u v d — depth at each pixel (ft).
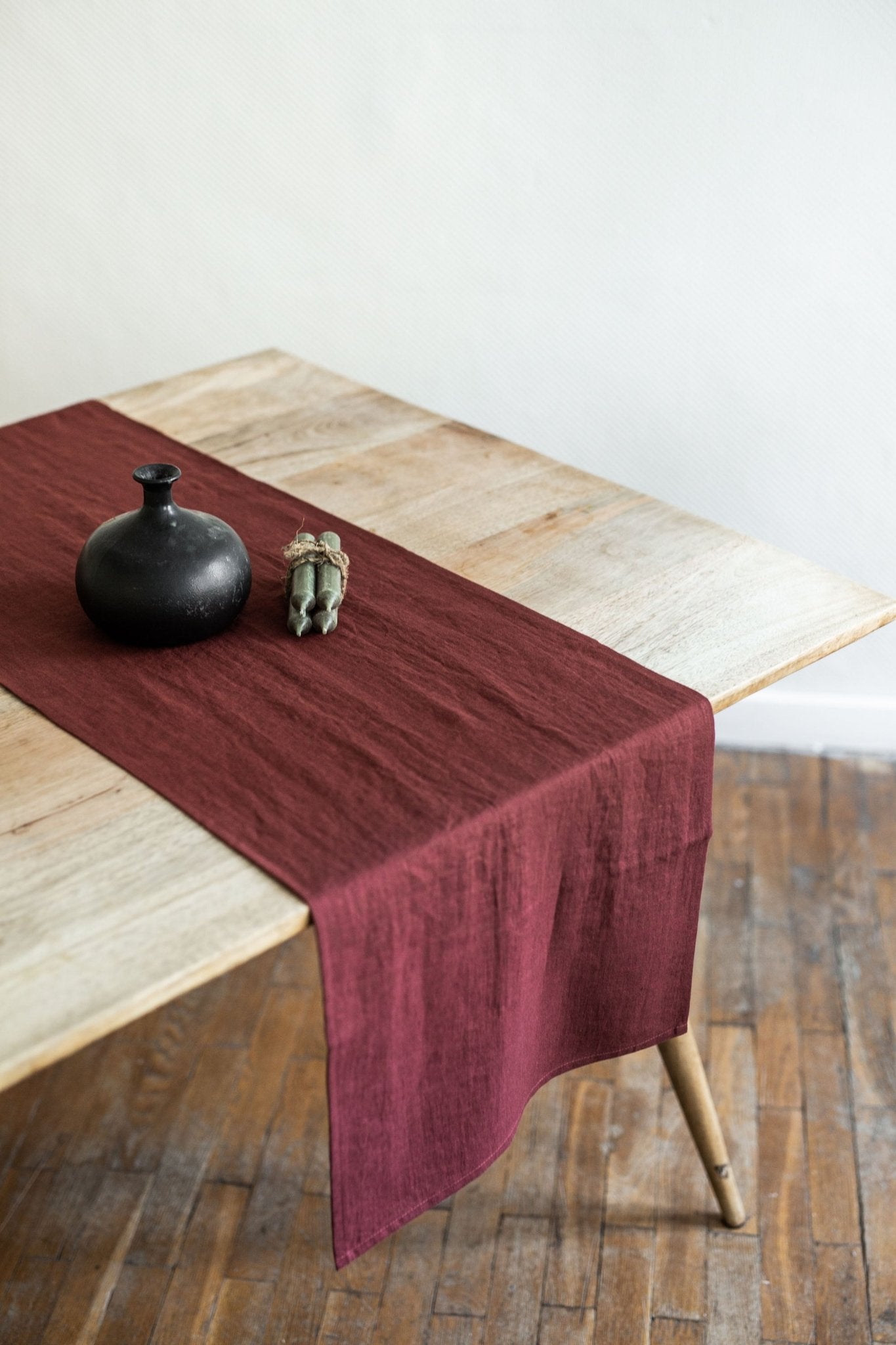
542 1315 5.66
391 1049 4.10
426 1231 6.03
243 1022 7.09
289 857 3.80
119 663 4.69
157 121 8.19
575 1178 6.29
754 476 8.63
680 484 8.80
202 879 3.74
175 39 7.91
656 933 4.92
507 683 4.61
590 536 5.59
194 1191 6.21
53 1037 3.22
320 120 8.04
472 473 6.12
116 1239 5.97
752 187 7.70
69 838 3.89
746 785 8.99
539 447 8.91
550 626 4.95
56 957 3.47
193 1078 6.77
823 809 8.75
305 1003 7.23
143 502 5.19
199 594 4.65
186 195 8.40
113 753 4.22
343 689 4.57
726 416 8.46
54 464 6.09
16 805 4.02
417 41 7.69
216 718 4.41
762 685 4.70
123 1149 6.40
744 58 7.36
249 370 7.14
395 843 3.85
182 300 8.79
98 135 8.27
